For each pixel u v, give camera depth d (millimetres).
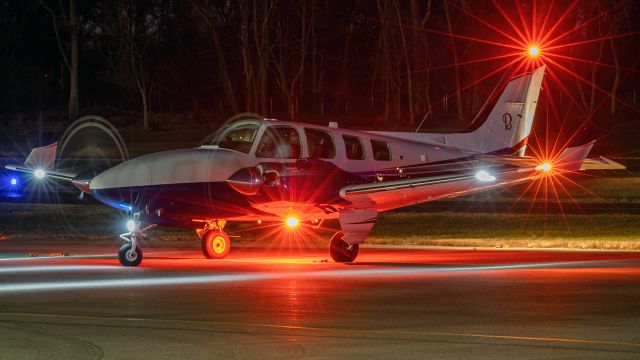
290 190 52812
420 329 28516
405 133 59312
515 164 60812
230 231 78438
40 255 57844
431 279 43250
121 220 88938
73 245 66625
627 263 52156
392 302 34781
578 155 59062
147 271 47125
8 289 39000
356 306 33656
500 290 38656
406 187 54781
